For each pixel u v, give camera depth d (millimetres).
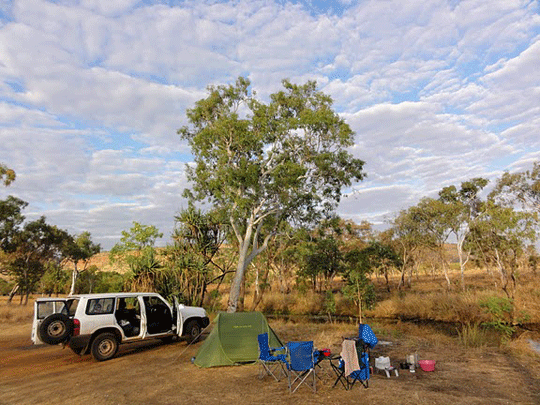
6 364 10734
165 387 7375
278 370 8383
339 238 38406
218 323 9797
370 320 24469
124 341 11062
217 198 23422
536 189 28438
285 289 40781
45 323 9812
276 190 23766
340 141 23625
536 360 9469
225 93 25516
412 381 7395
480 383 7184
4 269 39438
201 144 23828
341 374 7031
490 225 24609
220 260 25062
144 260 18391
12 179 30141
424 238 39688
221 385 7375
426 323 22062
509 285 29453
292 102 24281
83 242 48062
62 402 6664
